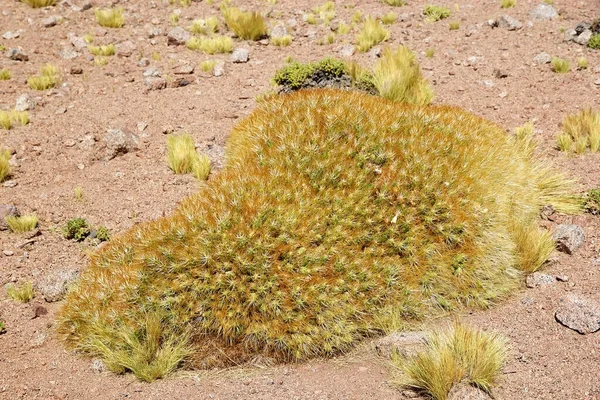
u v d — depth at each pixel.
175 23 5.77
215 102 4.39
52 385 3.04
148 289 3.15
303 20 5.80
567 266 3.33
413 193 3.33
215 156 3.94
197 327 3.13
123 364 3.07
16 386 3.03
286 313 3.13
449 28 5.32
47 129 4.15
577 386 2.94
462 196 3.36
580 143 3.82
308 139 3.50
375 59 4.82
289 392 3.01
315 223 3.25
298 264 3.18
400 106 3.75
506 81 4.42
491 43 4.94
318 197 3.31
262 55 5.07
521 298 3.25
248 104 4.35
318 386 3.03
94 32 5.53
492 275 3.27
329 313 3.14
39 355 3.13
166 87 4.56
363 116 3.57
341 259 3.21
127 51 5.17
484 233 3.32
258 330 3.12
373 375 3.05
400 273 3.24
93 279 3.25
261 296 3.14
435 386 2.92
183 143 3.93
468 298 3.26
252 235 3.18
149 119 4.25
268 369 3.10
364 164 3.41
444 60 4.74
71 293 3.25
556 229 3.43
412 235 3.29
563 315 3.12
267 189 3.32
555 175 3.64
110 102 4.40
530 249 3.32
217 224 3.21
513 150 3.66
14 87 4.50
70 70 4.77
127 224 3.61
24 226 3.57
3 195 3.74
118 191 3.79
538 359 3.03
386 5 6.09
